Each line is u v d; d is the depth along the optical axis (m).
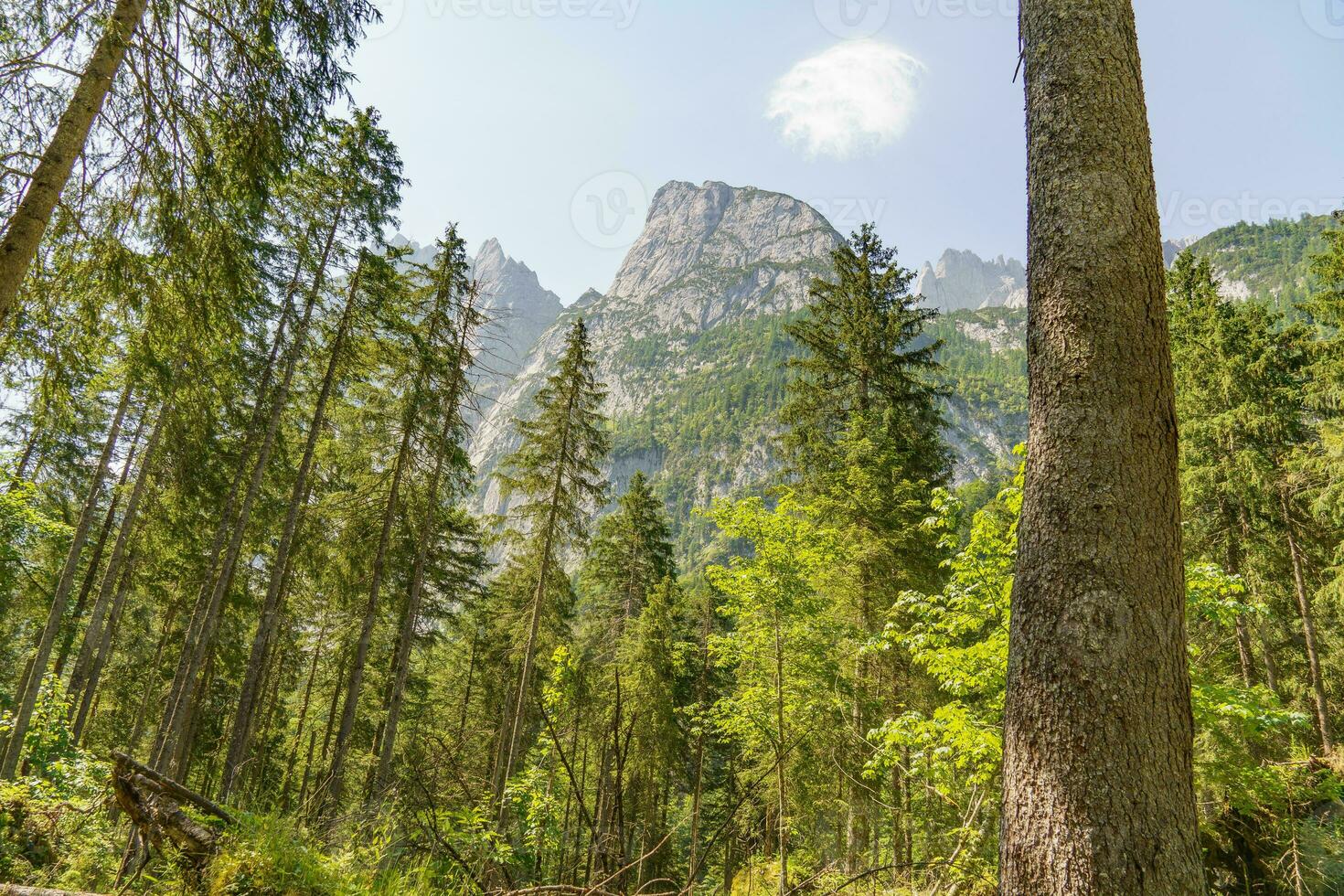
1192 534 15.86
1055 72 3.11
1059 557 2.52
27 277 5.14
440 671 28.03
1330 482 12.60
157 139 5.39
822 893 5.36
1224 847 7.54
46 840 4.76
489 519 17.44
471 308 16.11
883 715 11.07
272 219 11.95
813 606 9.89
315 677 21.08
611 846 3.84
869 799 9.63
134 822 3.89
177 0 5.35
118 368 11.24
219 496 14.70
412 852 4.45
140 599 18.62
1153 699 2.29
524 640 17.75
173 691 12.62
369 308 13.57
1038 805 2.32
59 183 4.83
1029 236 3.09
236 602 15.49
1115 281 2.74
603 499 17.67
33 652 15.33
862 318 16.09
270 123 5.90
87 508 12.99
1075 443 2.61
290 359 12.80
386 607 17.80
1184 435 16.38
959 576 6.79
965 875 6.20
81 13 5.08
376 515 14.90
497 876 4.88
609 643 22.66
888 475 13.19
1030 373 2.90
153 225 5.57
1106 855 2.13
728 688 20.80
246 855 3.61
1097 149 2.91
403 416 14.39
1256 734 5.96
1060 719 2.34
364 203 12.95
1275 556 15.68
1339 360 13.54
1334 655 16.48
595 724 15.24
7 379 5.45
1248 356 16.31
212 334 6.35
